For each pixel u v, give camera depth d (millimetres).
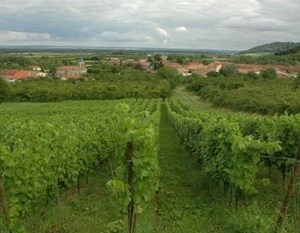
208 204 9086
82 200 9859
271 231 6246
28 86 65750
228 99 46844
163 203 9359
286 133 10484
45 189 8273
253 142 7531
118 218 7934
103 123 16484
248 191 7938
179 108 39562
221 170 8578
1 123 23438
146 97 64938
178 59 168500
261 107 37062
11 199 6832
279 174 12117
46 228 7629
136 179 5551
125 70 108562
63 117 27297
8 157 6684
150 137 5309
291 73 85500
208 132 10609
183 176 12562
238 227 6684
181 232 7477
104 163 14562
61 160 9336
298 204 8586
